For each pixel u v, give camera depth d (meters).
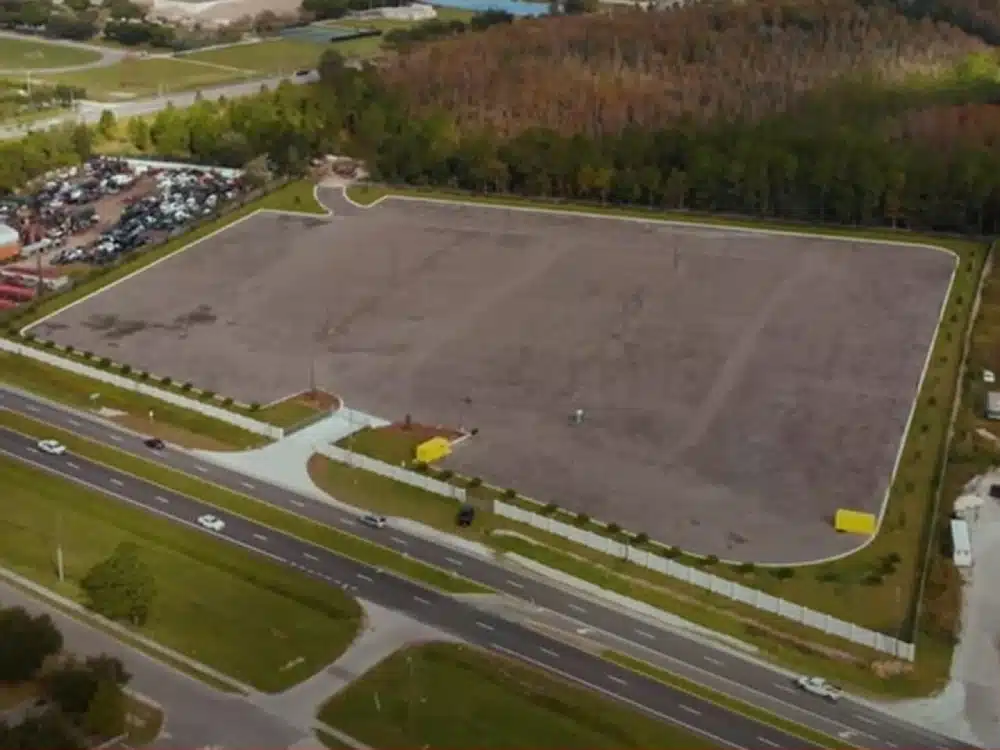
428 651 143.62
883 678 139.00
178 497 179.12
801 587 154.12
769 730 130.62
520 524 170.38
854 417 194.62
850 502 172.75
